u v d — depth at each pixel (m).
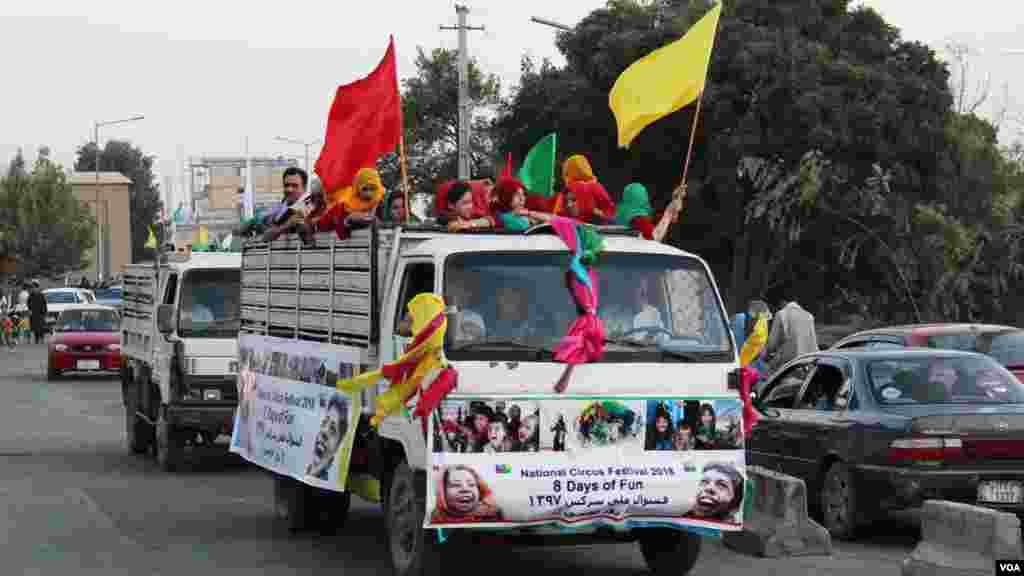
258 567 10.69
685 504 8.95
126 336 21.08
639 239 9.62
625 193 10.43
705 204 39.50
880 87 37.00
